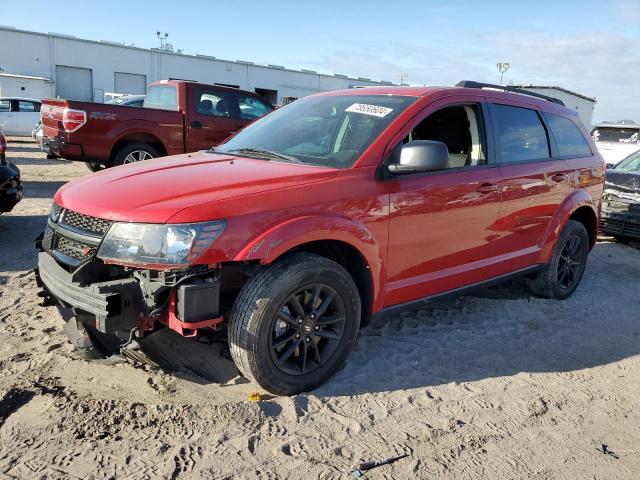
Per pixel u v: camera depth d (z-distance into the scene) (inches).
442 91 159.5
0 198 234.1
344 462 106.3
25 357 136.5
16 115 817.5
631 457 116.4
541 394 139.5
